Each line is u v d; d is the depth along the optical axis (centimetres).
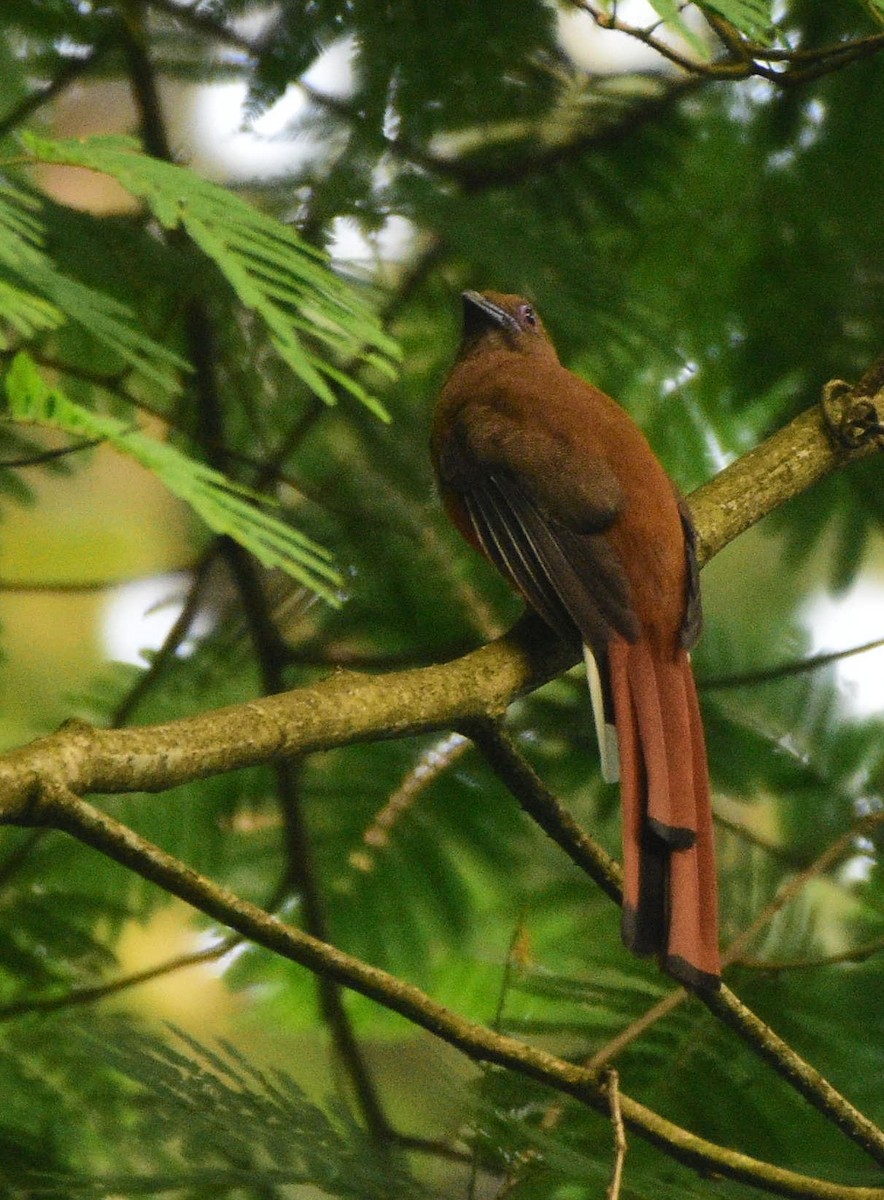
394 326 1021
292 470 1068
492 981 980
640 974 789
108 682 1026
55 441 1027
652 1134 591
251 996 1003
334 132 905
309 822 1001
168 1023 637
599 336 887
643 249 1107
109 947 912
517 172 1045
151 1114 585
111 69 956
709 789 710
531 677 721
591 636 758
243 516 396
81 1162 757
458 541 1043
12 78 966
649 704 739
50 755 503
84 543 1545
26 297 383
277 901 979
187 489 385
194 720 562
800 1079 655
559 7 939
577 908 925
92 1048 608
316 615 1036
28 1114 761
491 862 993
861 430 878
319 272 443
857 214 1069
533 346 961
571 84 1027
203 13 919
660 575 786
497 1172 613
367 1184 575
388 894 991
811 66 818
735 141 1073
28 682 1448
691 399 1109
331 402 404
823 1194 595
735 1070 752
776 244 1090
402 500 1042
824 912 925
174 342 998
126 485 1555
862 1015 806
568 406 866
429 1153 700
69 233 787
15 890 926
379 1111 941
